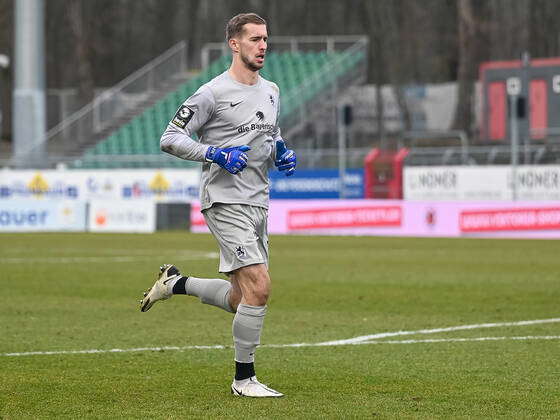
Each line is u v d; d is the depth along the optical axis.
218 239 24.83
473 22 168.75
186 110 24.44
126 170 110.50
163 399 24.33
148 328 36.81
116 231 105.88
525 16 175.12
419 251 75.00
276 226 102.25
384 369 28.33
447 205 94.31
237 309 24.62
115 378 27.05
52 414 22.77
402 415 22.53
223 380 26.77
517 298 45.88
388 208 96.94
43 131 119.94
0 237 94.19
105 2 196.00
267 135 25.06
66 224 108.06
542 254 71.50
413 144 144.00
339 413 22.75
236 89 24.78
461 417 22.34
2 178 113.50
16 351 31.61
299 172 106.94
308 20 193.38
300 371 28.06
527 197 96.25
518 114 95.62
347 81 133.25
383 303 44.31
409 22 183.50
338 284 52.22
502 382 26.34
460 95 154.88
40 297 46.72
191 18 197.12
